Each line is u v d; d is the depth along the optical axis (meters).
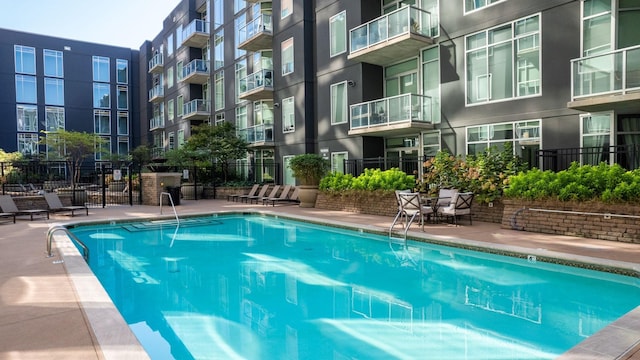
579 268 6.44
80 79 37.69
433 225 10.49
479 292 5.77
